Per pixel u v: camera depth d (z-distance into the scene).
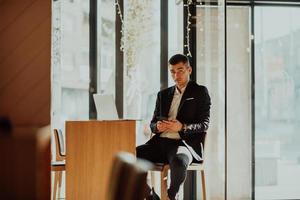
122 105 6.09
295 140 6.34
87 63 6.11
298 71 6.24
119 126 3.95
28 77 3.34
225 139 4.80
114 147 3.95
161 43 6.08
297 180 6.37
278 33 6.14
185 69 4.53
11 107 3.32
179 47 6.02
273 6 6.06
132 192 1.38
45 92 3.34
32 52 3.35
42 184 2.22
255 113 6.20
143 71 6.09
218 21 5.78
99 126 3.93
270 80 6.19
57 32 6.04
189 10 5.88
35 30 3.36
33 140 1.90
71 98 6.09
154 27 6.09
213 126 5.67
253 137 5.91
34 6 3.37
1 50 3.35
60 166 4.46
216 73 5.74
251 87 5.94
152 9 6.08
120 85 6.09
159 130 4.31
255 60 6.11
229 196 5.84
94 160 3.93
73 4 6.09
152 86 6.11
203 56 5.84
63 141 5.52
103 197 3.92
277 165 6.29
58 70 6.04
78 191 3.91
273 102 6.22
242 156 5.89
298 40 6.20
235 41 5.93
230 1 5.91
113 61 6.11
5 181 1.89
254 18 6.00
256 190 6.27
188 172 5.76
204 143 4.36
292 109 6.27
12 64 3.35
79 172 3.92
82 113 6.10
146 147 4.43
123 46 6.07
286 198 6.05
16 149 1.90
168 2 6.06
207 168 5.68
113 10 6.11
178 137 4.38
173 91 4.59
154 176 5.14
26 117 3.33
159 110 4.60
